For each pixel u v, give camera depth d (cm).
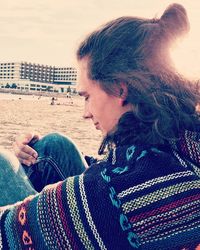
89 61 113
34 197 107
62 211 101
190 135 106
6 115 2220
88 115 121
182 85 107
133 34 109
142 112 105
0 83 16700
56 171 211
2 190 151
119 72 108
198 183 100
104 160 108
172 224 97
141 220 97
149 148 104
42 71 17200
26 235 103
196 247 100
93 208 99
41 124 1786
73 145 217
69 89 15600
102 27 113
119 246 98
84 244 99
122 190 98
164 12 111
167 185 98
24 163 208
